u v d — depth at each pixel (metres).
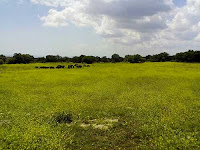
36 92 23.58
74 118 13.77
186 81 31.62
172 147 9.20
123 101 18.19
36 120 12.98
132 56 96.62
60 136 10.55
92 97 20.30
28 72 48.66
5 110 15.55
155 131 10.99
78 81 32.44
